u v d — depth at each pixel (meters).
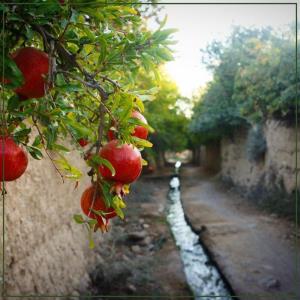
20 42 0.99
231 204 10.84
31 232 3.55
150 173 20.34
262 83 7.57
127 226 8.76
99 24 1.02
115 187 0.84
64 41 0.92
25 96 0.89
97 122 1.09
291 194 7.88
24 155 0.90
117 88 0.92
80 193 5.57
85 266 5.25
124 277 5.43
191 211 10.27
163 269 6.06
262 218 8.38
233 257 6.24
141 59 0.97
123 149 0.84
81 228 5.41
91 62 1.09
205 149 24.64
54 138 0.93
